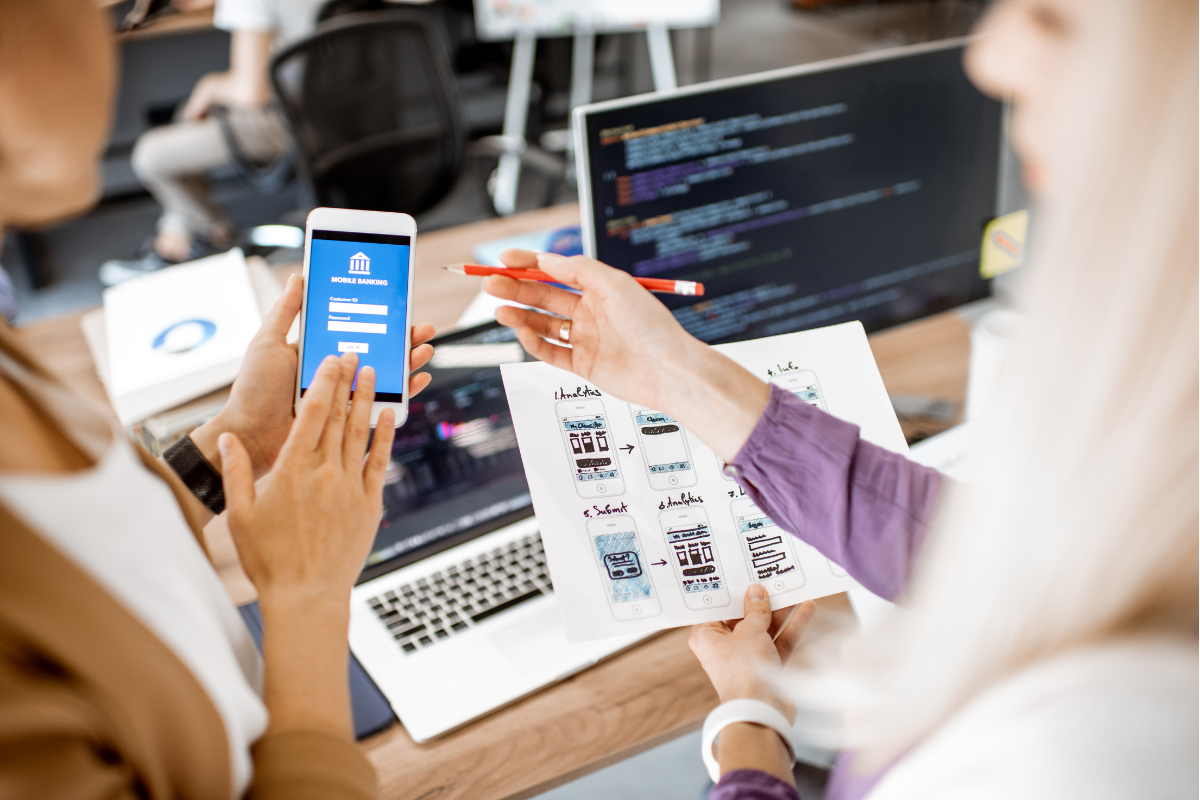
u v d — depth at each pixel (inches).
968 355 53.9
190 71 143.0
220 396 46.2
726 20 217.5
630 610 28.6
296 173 105.0
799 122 42.5
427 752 32.3
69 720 14.5
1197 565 15.8
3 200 16.2
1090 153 15.2
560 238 61.4
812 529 26.9
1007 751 15.9
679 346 26.6
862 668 22.2
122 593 16.3
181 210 110.8
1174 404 15.0
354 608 36.8
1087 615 16.5
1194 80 13.9
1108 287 15.2
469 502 40.3
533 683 34.3
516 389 31.0
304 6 97.7
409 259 30.2
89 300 118.0
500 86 173.9
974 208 48.4
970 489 18.7
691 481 30.5
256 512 22.3
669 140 40.3
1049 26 16.2
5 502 14.6
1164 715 15.1
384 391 29.9
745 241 43.9
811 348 32.5
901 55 43.3
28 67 14.8
